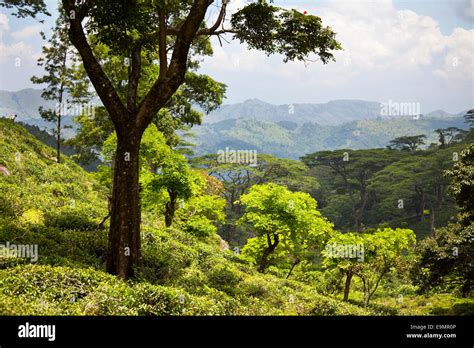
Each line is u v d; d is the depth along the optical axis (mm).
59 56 43438
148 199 29016
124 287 13352
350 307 22141
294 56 19844
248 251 34844
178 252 22703
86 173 45812
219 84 39312
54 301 11461
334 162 85250
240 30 19266
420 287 28844
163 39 16266
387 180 78875
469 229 25844
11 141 36219
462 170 27328
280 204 31750
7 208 19609
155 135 28062
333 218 86125
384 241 29422
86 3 15023
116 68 36188
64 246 16734
